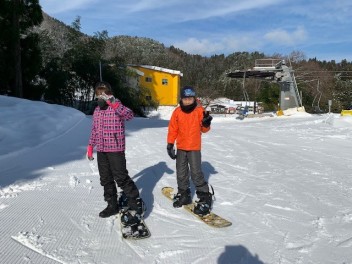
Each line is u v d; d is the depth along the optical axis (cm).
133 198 419
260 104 4062
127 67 3466
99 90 416
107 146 414
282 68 2948
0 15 2095
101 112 417
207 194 461
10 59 2162
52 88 2669
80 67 2969
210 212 457
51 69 2727
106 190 434
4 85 2245
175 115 466
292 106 2961
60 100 2766
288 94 2961
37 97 2530
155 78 4456
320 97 4562
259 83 6381
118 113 411
